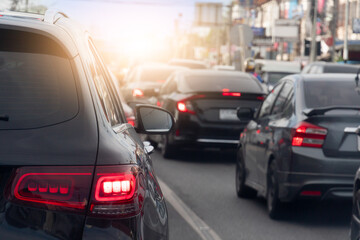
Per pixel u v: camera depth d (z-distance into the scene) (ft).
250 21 321.32
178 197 35.58
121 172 10.36
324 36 194.39
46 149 10.09
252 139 33.88
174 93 53.47
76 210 10.01
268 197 30.60
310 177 27.22
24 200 9.80
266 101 34.58
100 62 15.39
